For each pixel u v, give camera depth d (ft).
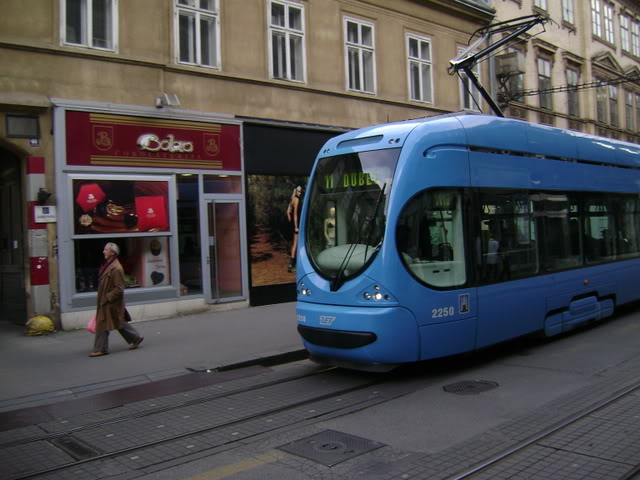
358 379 24.72
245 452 16.80
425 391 22.49
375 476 14.73
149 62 40.06
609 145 37.14
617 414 18.49
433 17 61.67
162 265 40.68
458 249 24.85
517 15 76.02
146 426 19.44
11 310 38.91
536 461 15.07
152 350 30.86
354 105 53.42
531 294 28.22
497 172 27.22
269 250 46.62
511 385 22.81
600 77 95.45
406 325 22.54
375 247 22.86
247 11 46.01
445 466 15.08
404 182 23.25
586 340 30.99
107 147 38.09
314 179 26.37
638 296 38.17
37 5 36.04
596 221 34.45
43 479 15.38
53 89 36.45
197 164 42.39
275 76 48.06
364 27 55.31
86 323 36.65
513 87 72.79
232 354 29.63
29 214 35.32
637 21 110.42
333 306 23.71
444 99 62.85
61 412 21.22
